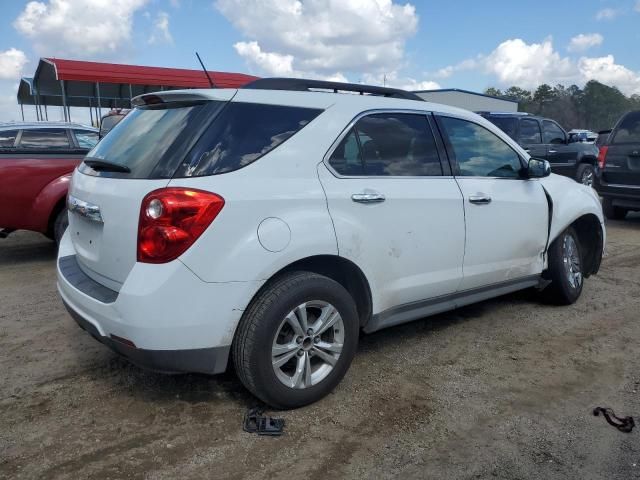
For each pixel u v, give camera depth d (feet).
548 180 16.20
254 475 8.68
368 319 11.68
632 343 13.93
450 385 11.68
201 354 9.39
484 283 14.03
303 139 10.56
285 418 10.27
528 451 9.36
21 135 23.63
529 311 16.33
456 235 12.87
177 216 8.93
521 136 38.52
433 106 13.38
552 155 39.96
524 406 10.82
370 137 11.66
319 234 10.21
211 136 9.68
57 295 17.79
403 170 12.12
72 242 12.05
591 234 17.83
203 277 9.10
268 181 9.88
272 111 10.49
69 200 11.78
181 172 9.29
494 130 14.65
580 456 9.23
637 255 23.73
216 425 10.05
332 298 10.52
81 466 8.82
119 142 11.02
